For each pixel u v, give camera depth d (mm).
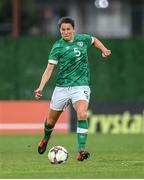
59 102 34156
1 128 62562
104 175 29734
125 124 61844
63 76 33844
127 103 61750
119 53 63188
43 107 62531
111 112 61844
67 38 33500
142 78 63312
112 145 49125
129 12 125438
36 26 115188
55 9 125438
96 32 126000
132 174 30094
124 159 37594
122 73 63281
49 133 35469
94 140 54188
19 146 47875
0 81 62938
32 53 62750
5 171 31828
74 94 33688
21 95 63000
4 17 107812
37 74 62844
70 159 36906
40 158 38375
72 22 33500
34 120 62625
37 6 123938
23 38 62688
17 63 62844
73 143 50875
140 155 40438
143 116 61750
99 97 63312
